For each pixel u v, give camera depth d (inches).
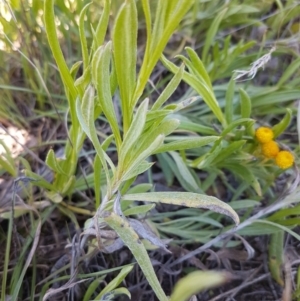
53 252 6.1
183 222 6.6
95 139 3.6
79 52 7.7
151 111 3.8
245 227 6.2
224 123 6.4
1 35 6.8
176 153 6.7
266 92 7.5
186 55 8.3
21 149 7.1
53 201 6.2
